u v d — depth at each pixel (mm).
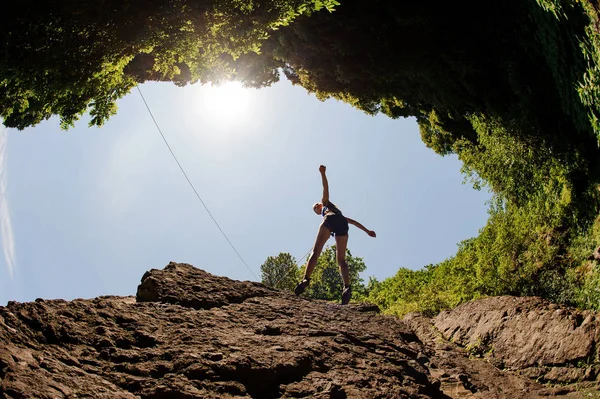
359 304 6109
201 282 4730
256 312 4258
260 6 8594
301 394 2812
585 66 8070
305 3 9000
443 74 14109
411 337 5129
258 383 2818
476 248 12297
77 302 3350
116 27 7961
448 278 13297
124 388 2443
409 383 3492
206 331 3414
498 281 9727
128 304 3701
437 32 13750
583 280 7594
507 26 11523
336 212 6566
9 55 7480
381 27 14539
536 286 8703
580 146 8797
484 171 12125
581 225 8492
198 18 8375
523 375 5848
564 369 5551
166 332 3264
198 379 2656
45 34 7645
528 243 9602
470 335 7527
